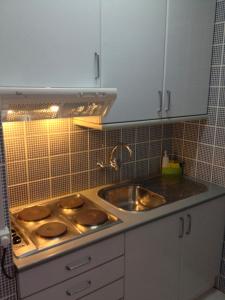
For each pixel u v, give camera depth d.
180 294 1.98
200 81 1.97
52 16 1.26
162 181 2.23
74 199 1.85
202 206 1.91
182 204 1.81
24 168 1.71
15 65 1.20
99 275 1.49
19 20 1.18
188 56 1.85
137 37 1.57
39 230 1.46
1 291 1.23
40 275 1.28
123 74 1.56
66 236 1.43
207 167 2.17
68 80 1.36
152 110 1.75
